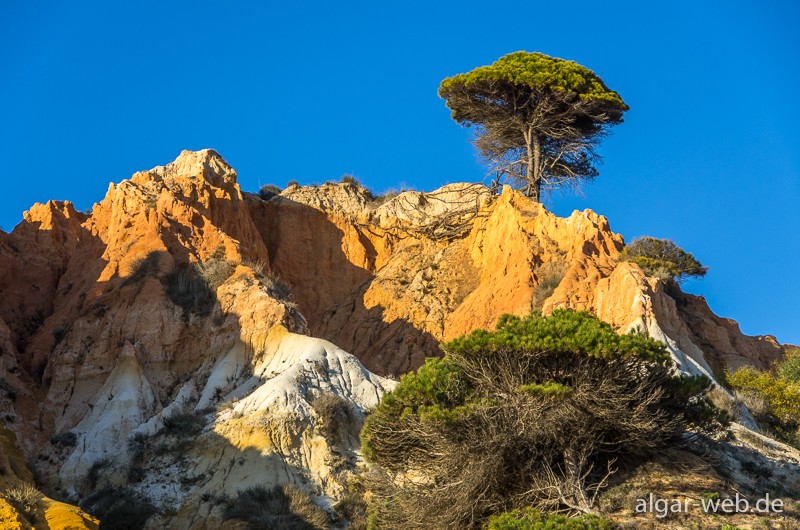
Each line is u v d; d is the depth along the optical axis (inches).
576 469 1461.6
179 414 2030.0
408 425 1520.7
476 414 1469.0
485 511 1462.8
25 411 2137.1
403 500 1509.6
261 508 1771.7
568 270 2439.7
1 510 1309.1
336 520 1798.7
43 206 2672.2
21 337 2379.4
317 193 3233.3
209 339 2241.6
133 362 2177.7
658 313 2234.3
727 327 2544.3
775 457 1786.4
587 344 1472.7
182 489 1866.4
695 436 1605.6
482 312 2529.5
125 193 2618.1
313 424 1962.4
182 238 2500.0
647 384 1513.3
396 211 3164.4
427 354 2556.6
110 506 1840.6
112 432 2041.1
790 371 2436.0
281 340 2186.3
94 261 2507.4
